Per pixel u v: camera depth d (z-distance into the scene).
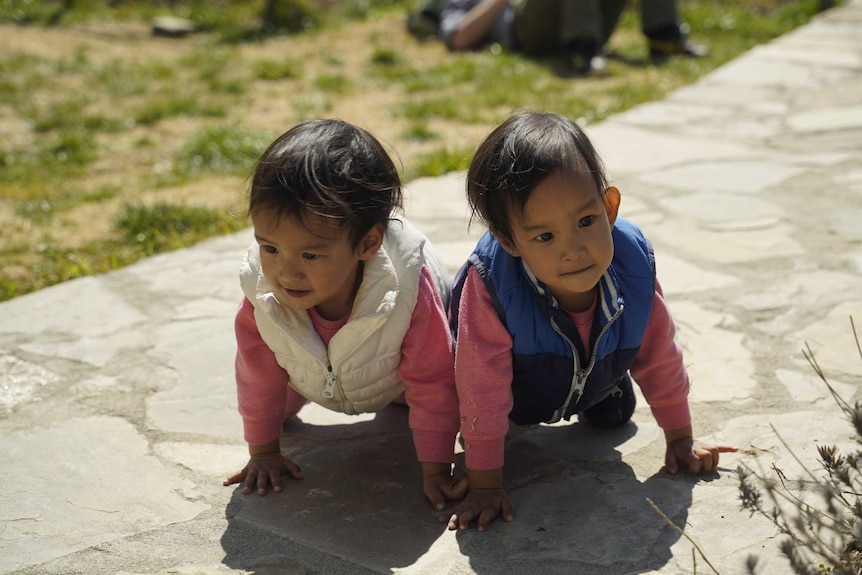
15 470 2.55
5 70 8.64
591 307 2.20
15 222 5.12
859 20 8.96
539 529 2.19
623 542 2.13
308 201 1.98
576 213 1.98
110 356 3.20
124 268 3.99
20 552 2.20
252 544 2.20
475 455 2.24
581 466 2.46
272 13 10.34
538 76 7.93
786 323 3.22
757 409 2.69
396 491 2.39
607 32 8.59
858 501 1.98
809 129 5.77
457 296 2.35
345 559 2.12
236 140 6.34
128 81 8.29
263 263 2.09
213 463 2.57
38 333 3.38
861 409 2.13
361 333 2.21
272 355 2.34
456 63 8.41
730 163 5.16
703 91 6.89
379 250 2.20
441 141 6.26
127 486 2.46
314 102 7.45
